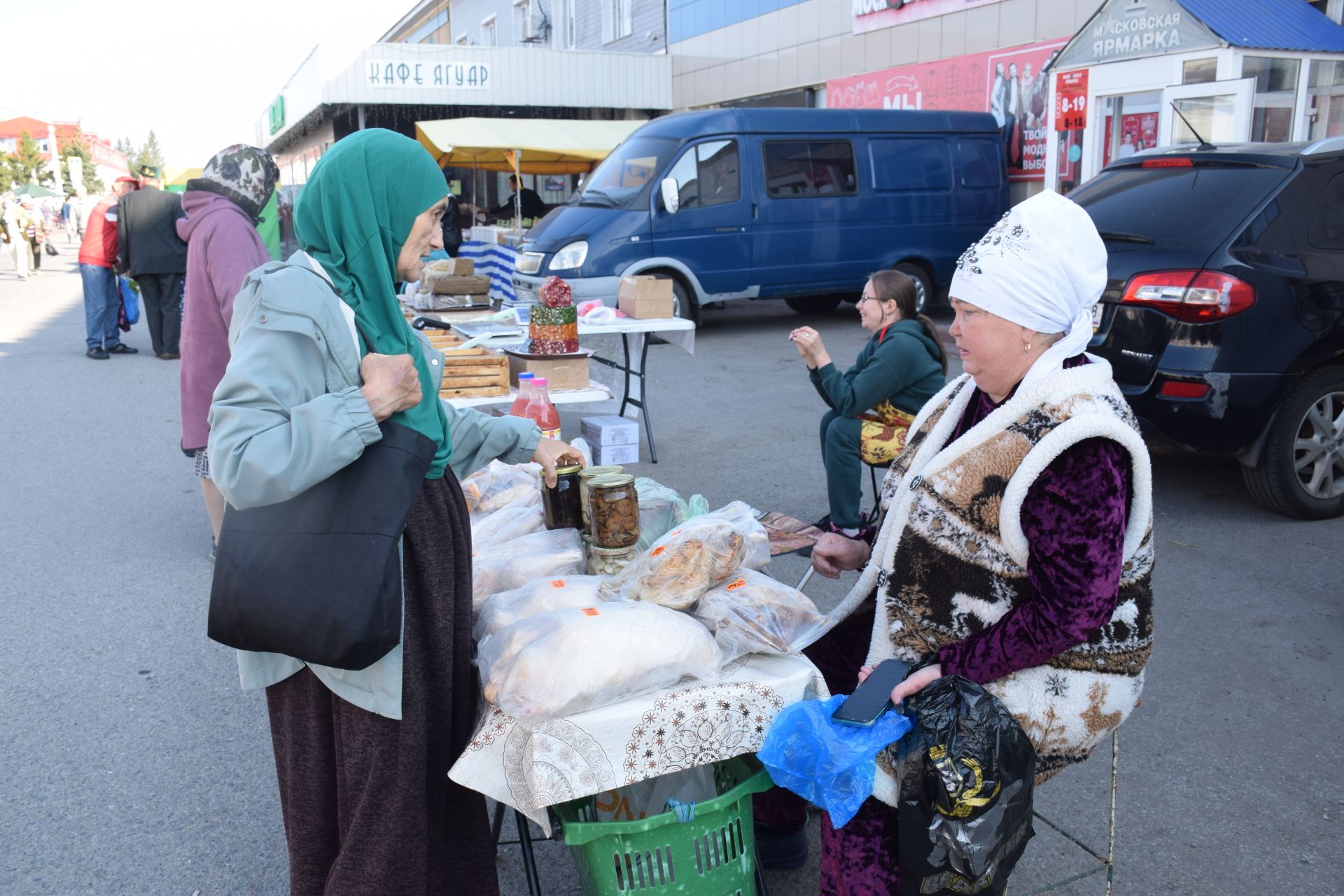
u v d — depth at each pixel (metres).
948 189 11.38
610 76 18.44
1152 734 3.18
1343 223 4.91
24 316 14.59
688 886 1.92
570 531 2.53
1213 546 4.71
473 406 4.64
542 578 2.24
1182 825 2.73
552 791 1.79
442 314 6.31
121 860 2.65
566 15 23.25
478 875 2.09
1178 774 2.96
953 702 1.71
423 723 1.86
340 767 1.87
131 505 5.72
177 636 4.02
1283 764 3.00
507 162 16.20
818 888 2.51
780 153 10.62
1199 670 3.57
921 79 12.84
